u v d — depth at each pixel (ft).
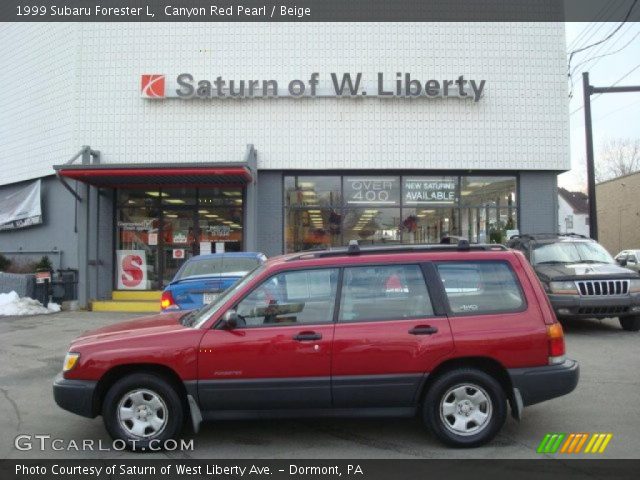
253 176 51.19
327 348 16.67
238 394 16.65
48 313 50.08
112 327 19.27
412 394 16.75
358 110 53.11
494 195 54.13
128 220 55.31
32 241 61.26
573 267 36.88
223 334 16.87
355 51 53.47
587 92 53.42
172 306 30.73
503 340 16.74
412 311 17.16
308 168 53.06
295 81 52.75
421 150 52.90
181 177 49.37
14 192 64.54
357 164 52.95
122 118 53.62
